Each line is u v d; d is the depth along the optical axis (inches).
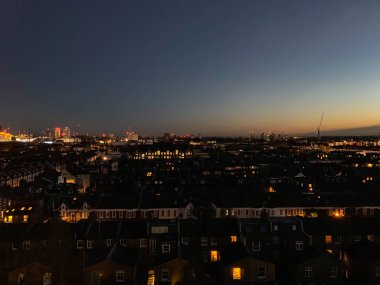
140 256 2962.6
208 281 2544.3
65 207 4347.9
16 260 2837.1
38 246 3026.6
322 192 5315.0
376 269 2549.2
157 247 3046.3
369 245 2785.4
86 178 7165.4
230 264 2554.1
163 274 2529.5
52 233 3065.9
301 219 3287.4
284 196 4389.8
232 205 4259.4
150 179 7416.3
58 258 2628.0
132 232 3110.2
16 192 5344.5
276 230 3181.6
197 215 4306.1
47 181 6633.9
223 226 3149.6
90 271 2522.1
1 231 3208.7
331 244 3038.9
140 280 2625.5
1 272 2716.5
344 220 3275.1
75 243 3024.1
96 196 4687.5
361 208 4232.3
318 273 2586.1
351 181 6545.3
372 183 6112.2
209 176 7869.1
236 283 2541.8
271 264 2546.8
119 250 2807.6
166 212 4320.9
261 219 3570.4
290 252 2952.8
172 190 5713.6
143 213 4325.8
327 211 4220.0
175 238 3019.2
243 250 2711.6
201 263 2632.9
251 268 2541.8
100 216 4315.9
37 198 4813.0
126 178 7869.1
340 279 2583.7
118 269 2524.6
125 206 4347.9
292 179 6855.3
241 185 6569.9
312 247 2881.4
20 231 3211.1
